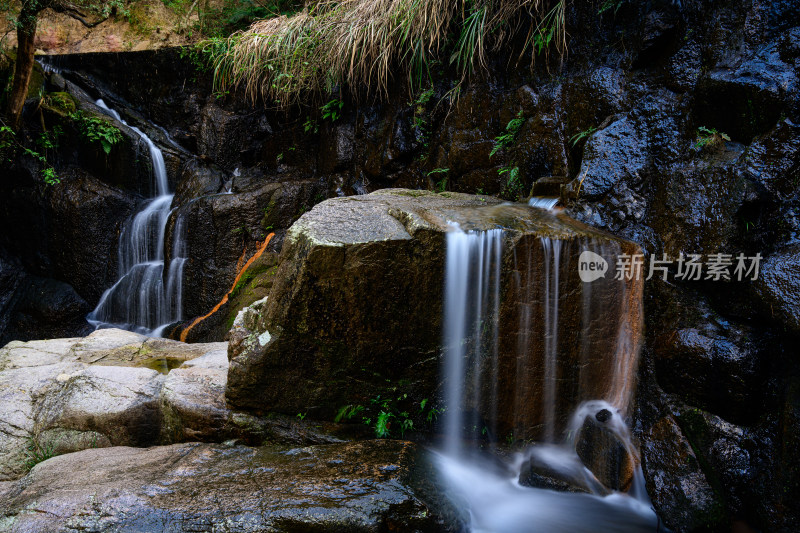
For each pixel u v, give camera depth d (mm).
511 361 3682
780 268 2936
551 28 4762
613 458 3428
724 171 3436
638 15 4402
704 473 3094
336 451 3336
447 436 3797
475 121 5570
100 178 8172
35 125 8062
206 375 4246
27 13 7359
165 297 7414
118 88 8891
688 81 3969
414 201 4293
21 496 2908
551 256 3555
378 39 5980
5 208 8008
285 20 7199
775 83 3293
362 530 2635
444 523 2834
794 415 2826
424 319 3572
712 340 3209
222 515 2656
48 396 4180
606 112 4449
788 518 2734
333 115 7055
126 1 9359
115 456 3422
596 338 3715
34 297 7828
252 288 6586
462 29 5484
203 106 8414
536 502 3383
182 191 7953
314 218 3734
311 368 3674
